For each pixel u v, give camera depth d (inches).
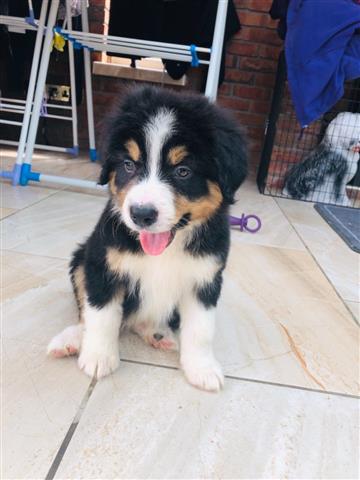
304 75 35.1
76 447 11.2
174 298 16.1
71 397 13.0
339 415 13.5
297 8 36.4
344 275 24.7
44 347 15.3
